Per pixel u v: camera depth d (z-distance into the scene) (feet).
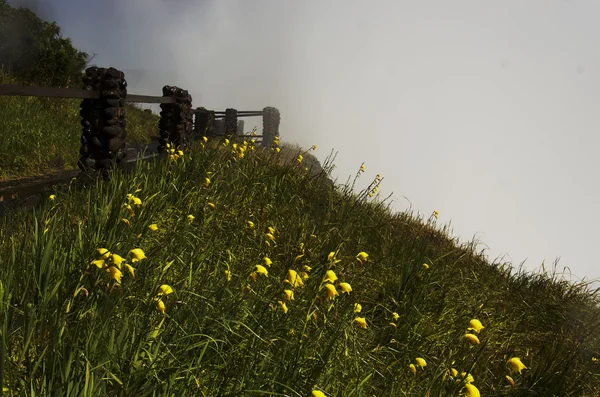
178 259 13.01
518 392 13.37
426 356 13.53
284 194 24.31
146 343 8.93
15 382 7.32
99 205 16.21
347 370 11.20
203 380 8.82
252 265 14.30
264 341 9.79
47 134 33.45
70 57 50.34
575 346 17.19
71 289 9.66
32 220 14.52
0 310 8.32
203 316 10.36
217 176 22.17
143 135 49.88
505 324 18.07
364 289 16.76
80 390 7.47
